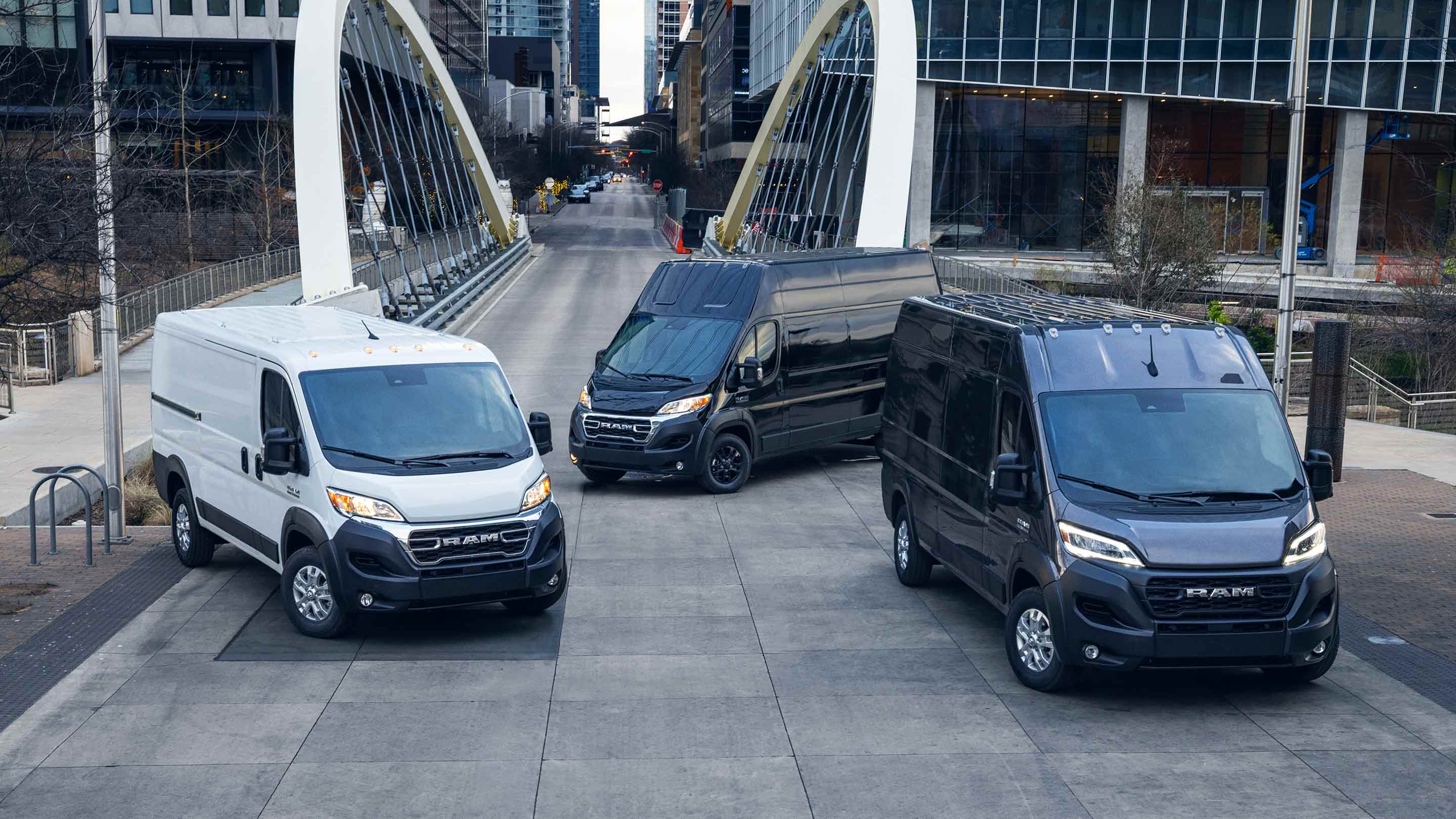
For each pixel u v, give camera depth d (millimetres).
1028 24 52438
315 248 32938
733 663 8414
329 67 33375
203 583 10484
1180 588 7184
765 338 15094
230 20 61688
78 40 41938
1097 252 43469
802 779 6422
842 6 43031
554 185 118250
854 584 10562
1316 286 44000
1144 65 51812
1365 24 49875
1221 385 8273
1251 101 51125
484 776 6453
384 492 8570
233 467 9992
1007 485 7855
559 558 9156
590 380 15234
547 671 8234
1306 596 7273
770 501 14250
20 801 6109
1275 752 6789
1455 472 16234
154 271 29062
